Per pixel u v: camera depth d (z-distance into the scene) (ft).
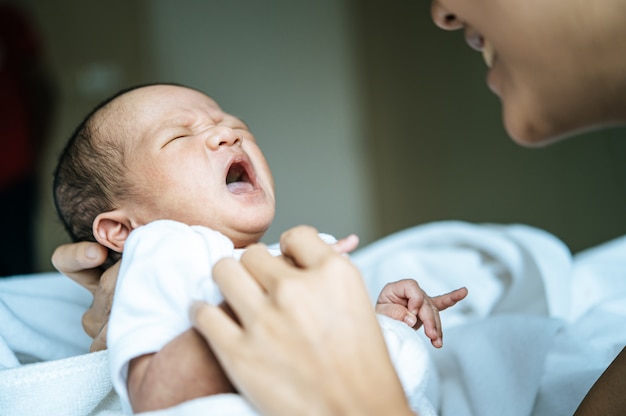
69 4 13.80
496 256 5.01
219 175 3.67
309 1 13.98
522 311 4.72
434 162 12.19
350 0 13.74
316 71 13.97
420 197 12.59
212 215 3.63
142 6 13.96
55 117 13.12
